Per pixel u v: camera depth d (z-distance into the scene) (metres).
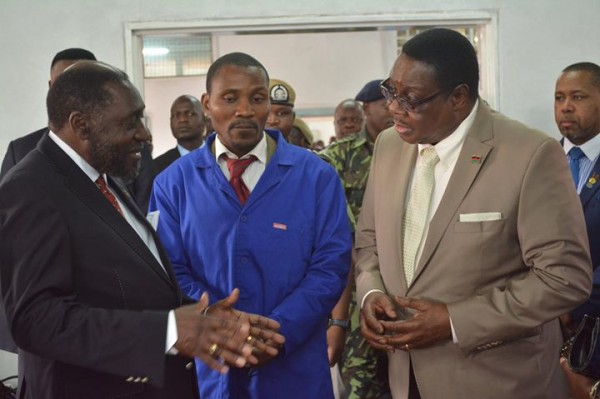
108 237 1.42
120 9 3.98
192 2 3.98
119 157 1.49
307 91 9.41
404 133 1.79
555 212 1.68
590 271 1.72
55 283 1.31
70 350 1.28
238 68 1.91
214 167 1.98
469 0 4.05
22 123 3.99
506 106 4.12
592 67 2.69
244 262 1.89
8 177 1.37
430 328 1.72
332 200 2.00
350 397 2.74
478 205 1.74
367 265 2.04
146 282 1.46
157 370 1.30
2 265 1.31
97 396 1.39
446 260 1.77
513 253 1.75
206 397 1.90
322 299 1.88
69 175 1.42
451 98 1.73
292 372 1.89
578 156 2.72
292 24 4.03
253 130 1.93
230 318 1.60
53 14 3.96
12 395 3.17
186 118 3.97
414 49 1.70
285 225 1.92
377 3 4.02
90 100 1.45
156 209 2.03
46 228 1.32
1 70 3.97
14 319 1.29
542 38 4.09
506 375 1.75
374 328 1.83
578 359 1.91
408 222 1.90
